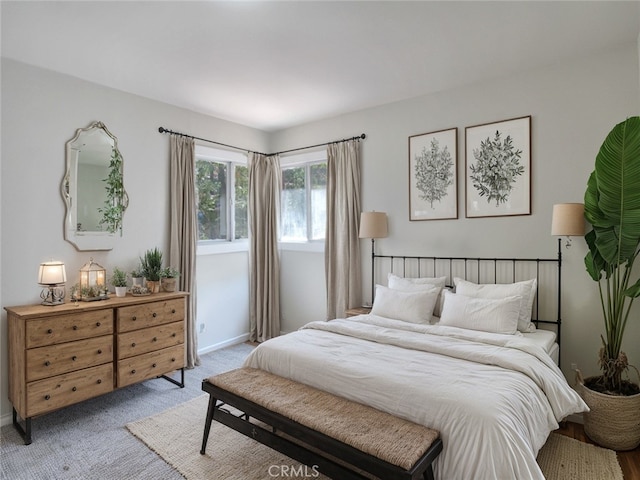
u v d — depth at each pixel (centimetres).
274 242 495
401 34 258
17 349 266
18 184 293
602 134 288
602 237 255
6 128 286
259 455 243
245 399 219
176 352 348
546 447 249
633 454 242
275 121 465
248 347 468
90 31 251
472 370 213
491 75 329
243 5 223
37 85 303
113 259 353
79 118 329
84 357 285
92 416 294
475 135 345
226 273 469
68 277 322
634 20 243
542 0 221
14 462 235
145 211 377
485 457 162
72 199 323
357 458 165
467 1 221
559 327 301
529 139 317
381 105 405
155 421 286
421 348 253
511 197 327
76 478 220
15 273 291
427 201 376
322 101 393
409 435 173
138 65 304
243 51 282
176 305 349
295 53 286
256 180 491
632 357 275
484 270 343
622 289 257
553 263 308
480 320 286
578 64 296
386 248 407
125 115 361
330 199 439
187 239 404
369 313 375
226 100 389
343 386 217
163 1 218
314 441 182
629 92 277
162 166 392
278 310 499
